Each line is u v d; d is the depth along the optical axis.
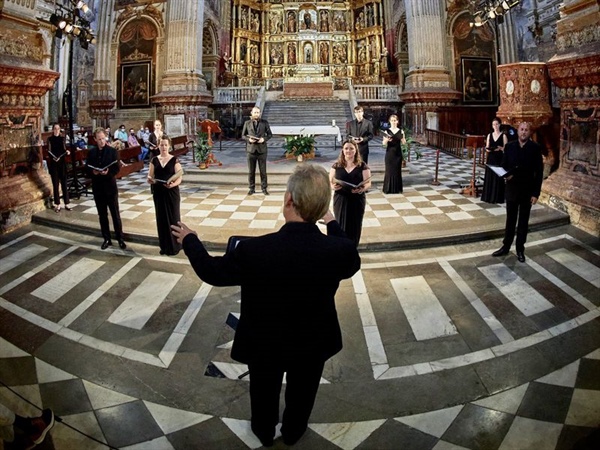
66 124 15.75
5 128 6.55
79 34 9.23
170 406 2.76
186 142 15.48
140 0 19.78
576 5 6.19
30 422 2.31
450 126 19.22
